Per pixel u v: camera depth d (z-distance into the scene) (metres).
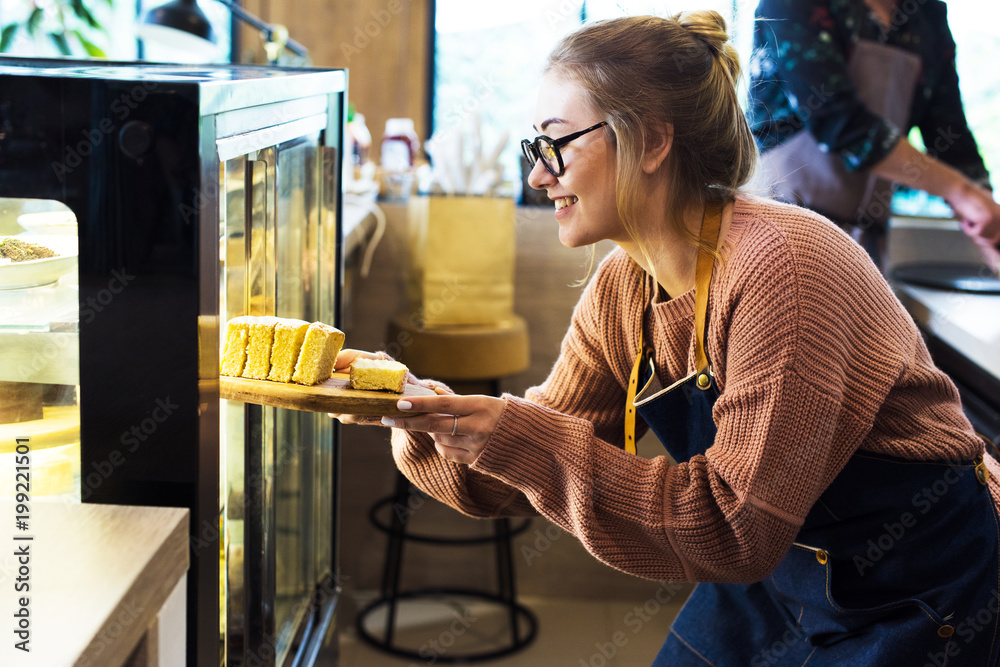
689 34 1.13
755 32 2.41
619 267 1.33
